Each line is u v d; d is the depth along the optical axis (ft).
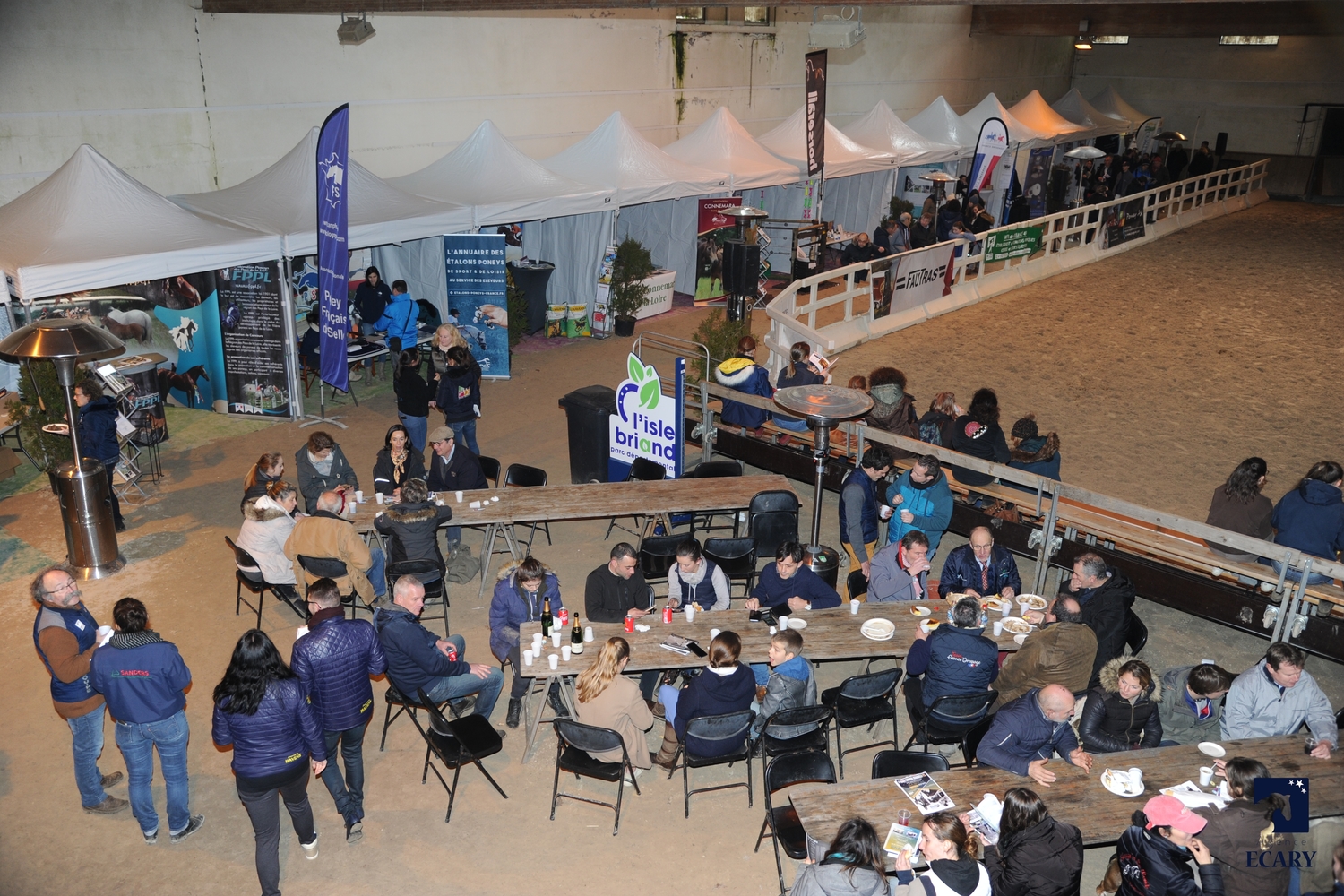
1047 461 28.76
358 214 40.91
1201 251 73.15
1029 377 45.27
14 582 27.66
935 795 16.31
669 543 25.85
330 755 18.28
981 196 72.08
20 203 36.42
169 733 17.84
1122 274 66.08
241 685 15.89
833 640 21.02
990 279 60.59
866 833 14.10
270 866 16.96
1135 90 102.37
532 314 51.93
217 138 44.52
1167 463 35.88
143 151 42.32
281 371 39.52
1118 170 86.12
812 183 58.03
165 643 17.57
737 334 38.47
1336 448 37.78
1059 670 19.22
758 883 18.01
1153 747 18.03
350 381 44.75
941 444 30.73
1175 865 15.01
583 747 18.43
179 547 29.76
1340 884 14.53
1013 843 14.57
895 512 25.80
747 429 34.65
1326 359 48.60
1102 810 16.12
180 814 18.67
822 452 24.82
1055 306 58.03
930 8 82.12
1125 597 21.42
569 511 26.84
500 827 19.27
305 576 23.76
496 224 44.62
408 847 18.74
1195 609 25.36
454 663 20.71
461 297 44.68
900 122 68.74
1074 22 83.25
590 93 58.90
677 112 64.75
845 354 48.24
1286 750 17.75
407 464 28.32
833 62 74.59
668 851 18.72
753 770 21.26
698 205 57.77
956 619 19.56
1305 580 22.77
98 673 17.12
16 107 38.40
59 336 25.57
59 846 18.67
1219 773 16.79
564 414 41.16
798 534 30.04
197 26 42.68
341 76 47.91
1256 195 93.45
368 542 27.17
